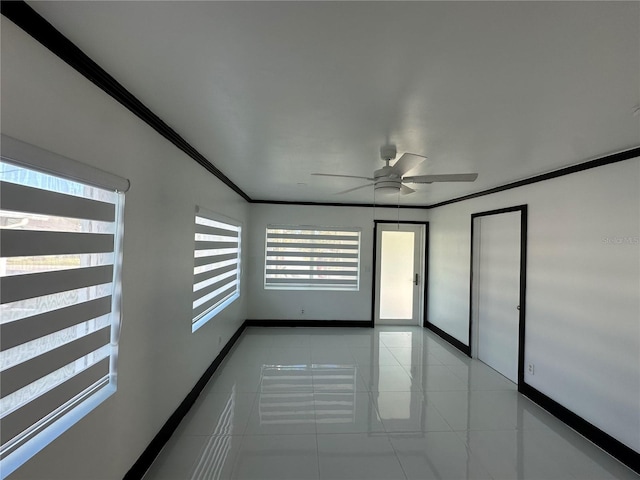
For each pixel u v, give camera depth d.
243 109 1.85
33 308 1.21
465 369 3.88
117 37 1.22
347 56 1.31
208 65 1.41
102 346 1.61
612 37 1.14
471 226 4.39
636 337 2.20
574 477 2.10
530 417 2.82
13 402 1.16
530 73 1.40
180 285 2.54
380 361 4.07
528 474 2.11
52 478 1.27
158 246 2.14
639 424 2.16
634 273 2.23
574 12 1.02
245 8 1.04
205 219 3.21
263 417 2.70
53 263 1.30
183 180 2.54
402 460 2.21
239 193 4.61
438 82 1.50
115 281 1.67
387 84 1.53
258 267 5.54
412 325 5.84
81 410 1.46
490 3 1.00
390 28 1.13
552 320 2.93
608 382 2.38
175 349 2.47
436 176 2.38
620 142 2.17
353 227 5.67
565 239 2.82
